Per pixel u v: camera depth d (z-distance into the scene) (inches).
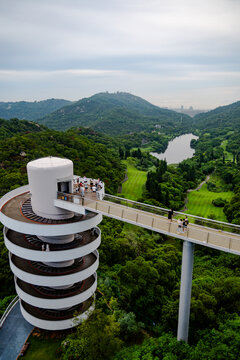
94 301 1553.9
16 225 1282.0
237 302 1590.8
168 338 1251.8
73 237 1520.7
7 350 1338.6
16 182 3312.0
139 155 7642.7
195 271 2336.4
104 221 3065.9
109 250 2347.4
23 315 1480.1
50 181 1306.6
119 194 4478.3
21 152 4298.7
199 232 1121.4
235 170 6609.3
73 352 1255.5
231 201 4109.3
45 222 1323.8
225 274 2247.8
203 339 1337.4
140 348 1246.9
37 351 1333.7
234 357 1130.7
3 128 6382.9
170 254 2269.9
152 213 1294.3
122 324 1503.4
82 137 6948.8
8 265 1987.0
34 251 1277.1
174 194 4901.6
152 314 1689.2
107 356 1187.3
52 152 4722.0
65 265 1481.3
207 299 1547.7
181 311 1201.4
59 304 1344.7
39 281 1316.4
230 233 1136.2
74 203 1290.6
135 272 1776.6
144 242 2664.9
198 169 7372.1
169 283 1958.7
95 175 4512.8
